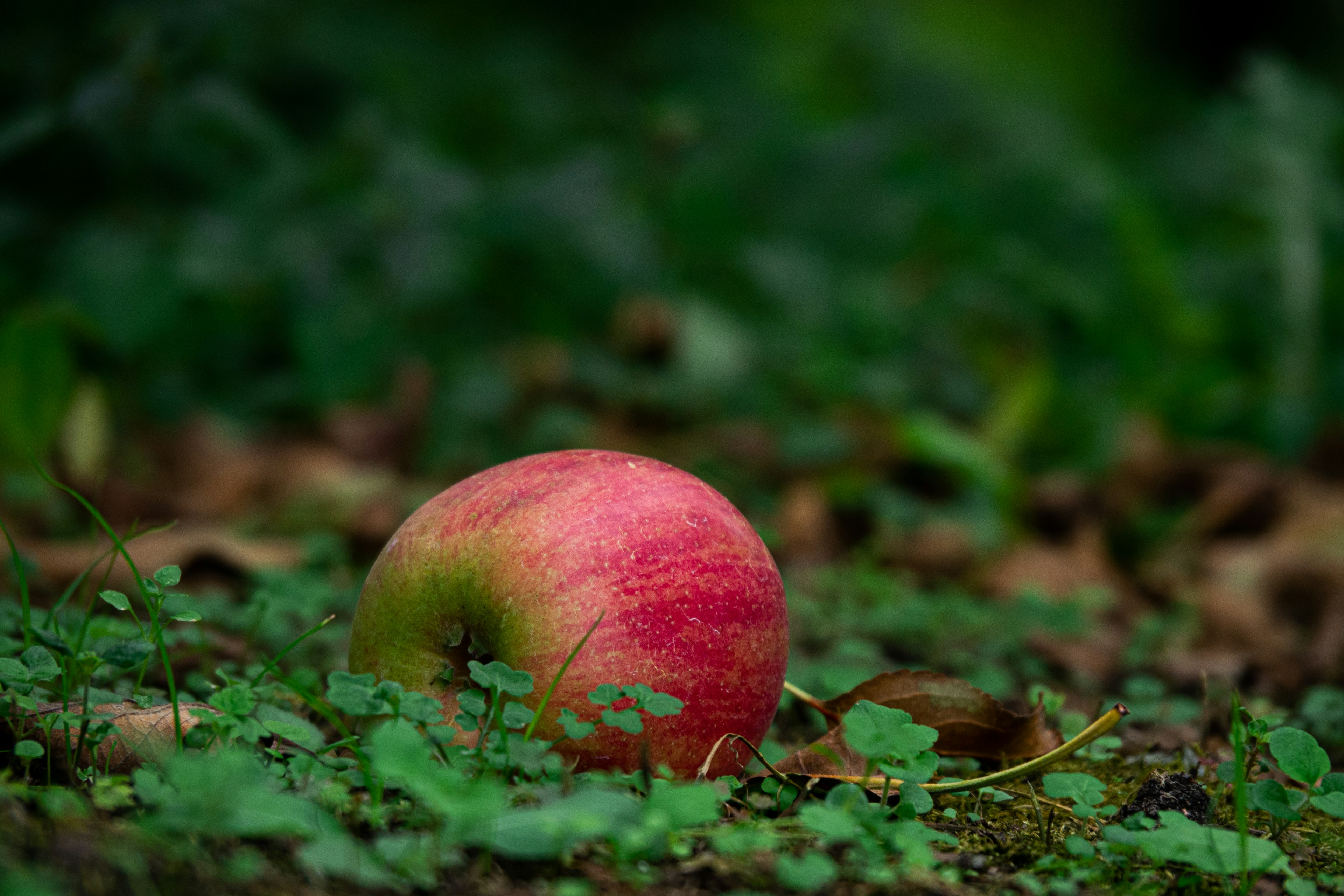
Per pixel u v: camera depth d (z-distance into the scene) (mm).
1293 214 8969
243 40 8375
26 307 6707
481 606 2562
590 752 2494
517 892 2035
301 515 6035
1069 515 7059
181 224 7781
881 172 10523
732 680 2570
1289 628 5641
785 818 2508
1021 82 14695
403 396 7137
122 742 2395
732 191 10062
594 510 2574
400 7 12742
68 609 3307
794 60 12969
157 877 1854
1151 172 12852
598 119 10891
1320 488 7051
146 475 6504
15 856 1807
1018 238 10719
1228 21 16875
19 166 7828
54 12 8141
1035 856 2490
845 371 8562
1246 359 9672
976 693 2938
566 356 8055
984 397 8766
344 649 3963
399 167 7809
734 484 7102
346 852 1928
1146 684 3863
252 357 8141
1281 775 3127
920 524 6617
